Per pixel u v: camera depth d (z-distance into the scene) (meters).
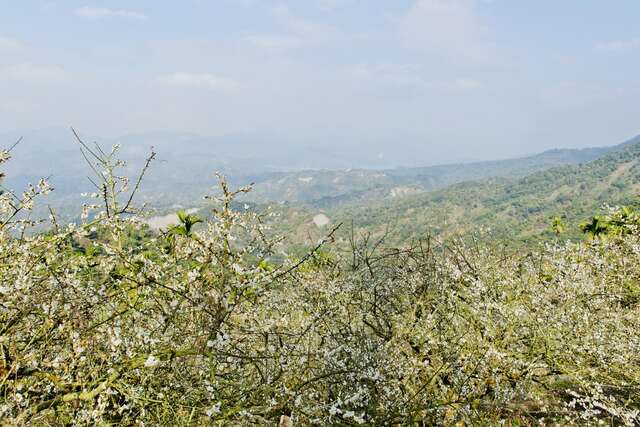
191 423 4.37
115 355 4.14
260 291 4.68
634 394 6.71
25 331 4.29
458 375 5.99
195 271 4.47
